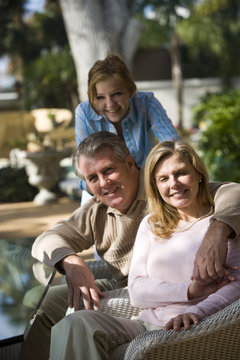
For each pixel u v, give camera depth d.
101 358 1.51
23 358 1.74
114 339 1.59
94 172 1.91
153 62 23.02
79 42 5.65
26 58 19.22
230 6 23.02
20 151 7.27
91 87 2.41
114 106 2.40
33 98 17.91
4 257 2.39
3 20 16.55
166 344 1.31
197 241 1.71
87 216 2.09
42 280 1.96
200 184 1.76
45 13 18.89
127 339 1.63
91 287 1.84
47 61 18.12
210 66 23.66
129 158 1.95
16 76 18.89
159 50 23.03
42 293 1.81
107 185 1.92
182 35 21.22
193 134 8.22
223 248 1.55
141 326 1.71
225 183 1.84
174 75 22.02
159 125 2.58
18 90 15.78
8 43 18.14
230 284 1.54
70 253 1.93
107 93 2.37
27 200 7.63
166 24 22.38
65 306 1.99
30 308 1.69
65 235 2.05
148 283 1.70
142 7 23.17
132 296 1.74
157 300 1.67
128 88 2.42
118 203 1.95
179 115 21.64
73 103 18.23
